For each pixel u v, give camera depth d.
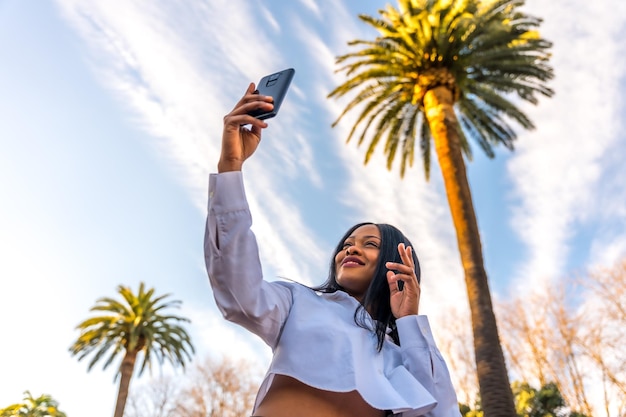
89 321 27.78
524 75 14.65
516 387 18.16
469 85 15.26
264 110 1.29
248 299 1.14
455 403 1.34
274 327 1.23
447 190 13.36
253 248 1.18
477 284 11.83
